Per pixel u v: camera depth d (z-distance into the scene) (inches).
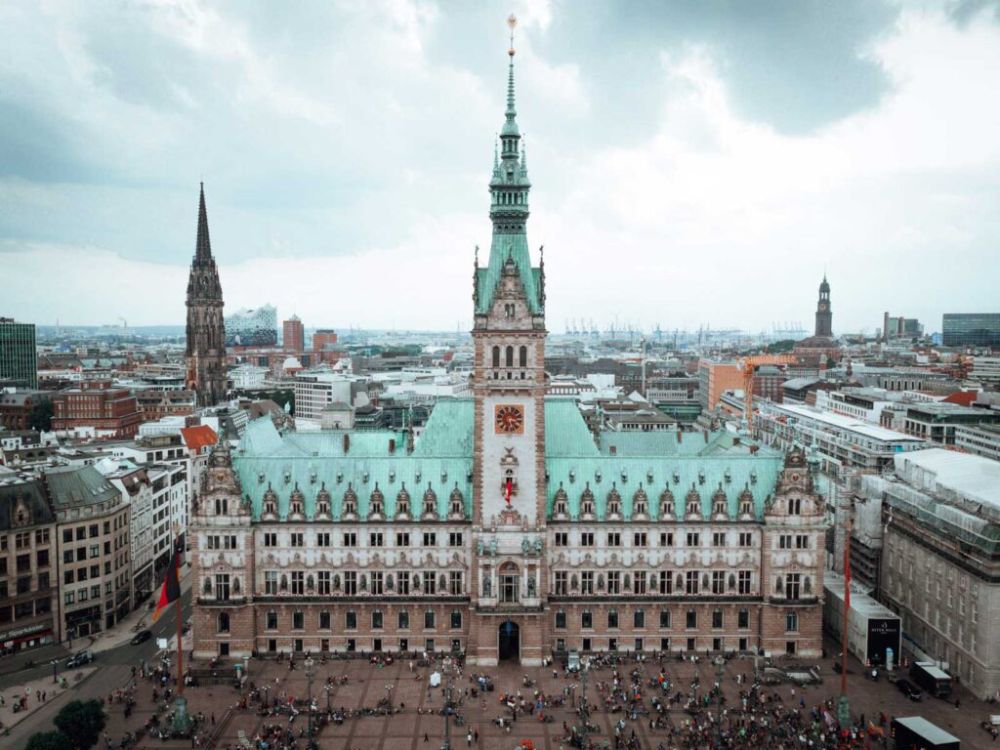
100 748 4559.5
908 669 5615.2
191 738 4672.7
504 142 5703.7
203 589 5767.7
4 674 5570.9
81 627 6254.9
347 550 5831.7
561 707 5068.9
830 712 4918.8
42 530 6043.3
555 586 5880.9
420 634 5846.5
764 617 5787.4
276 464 6013.8
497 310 5629.9
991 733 4667.8
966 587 5295.3
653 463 6043.3
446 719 4574.3
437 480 5974.4
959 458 6510.8
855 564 6855.3
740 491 5930.1
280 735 4690.0
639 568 5866.1
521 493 5713.6
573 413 6560.0
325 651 5846.5
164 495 7755.9
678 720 4881.9
